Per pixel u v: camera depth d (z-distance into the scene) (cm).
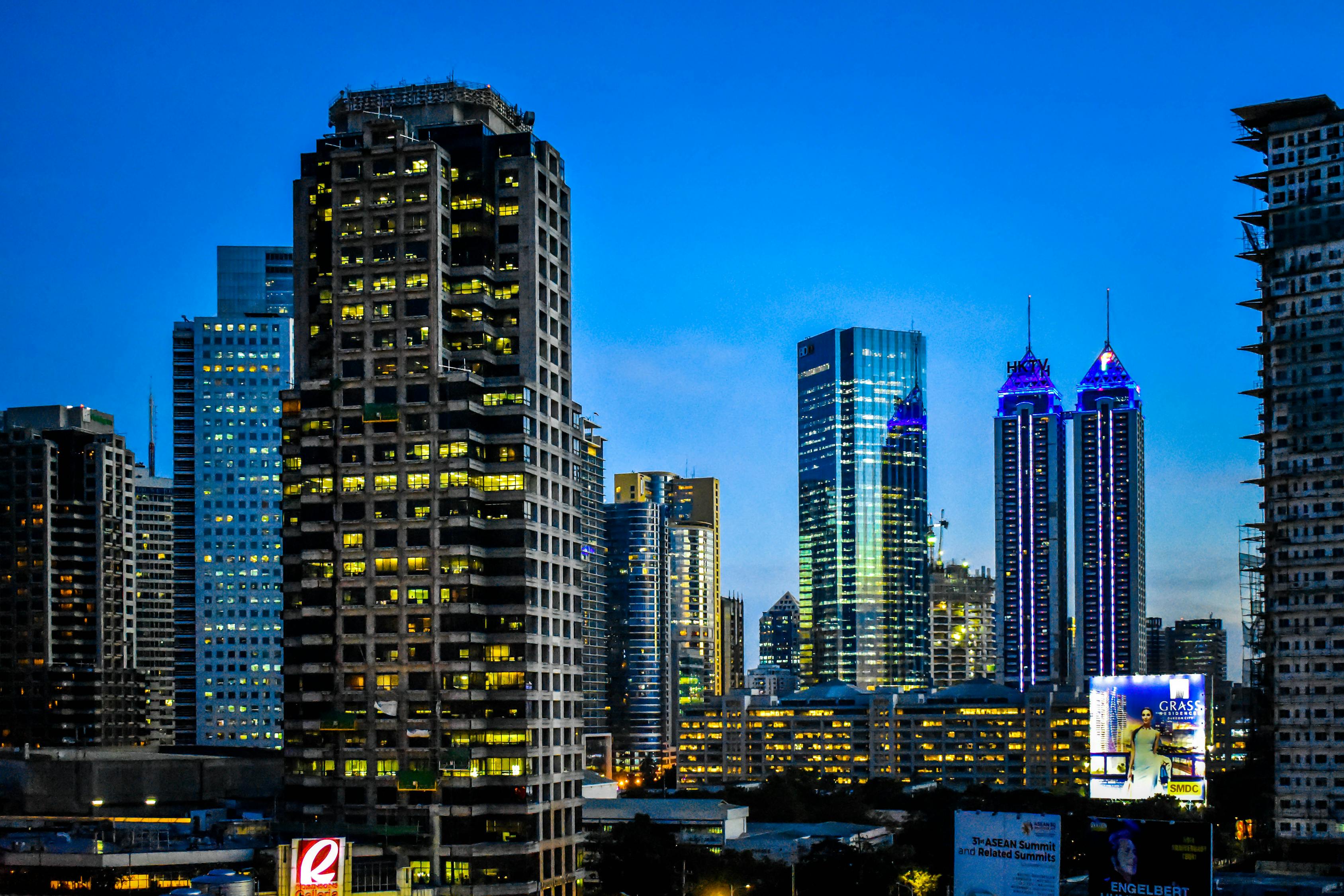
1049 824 18275
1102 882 18388
